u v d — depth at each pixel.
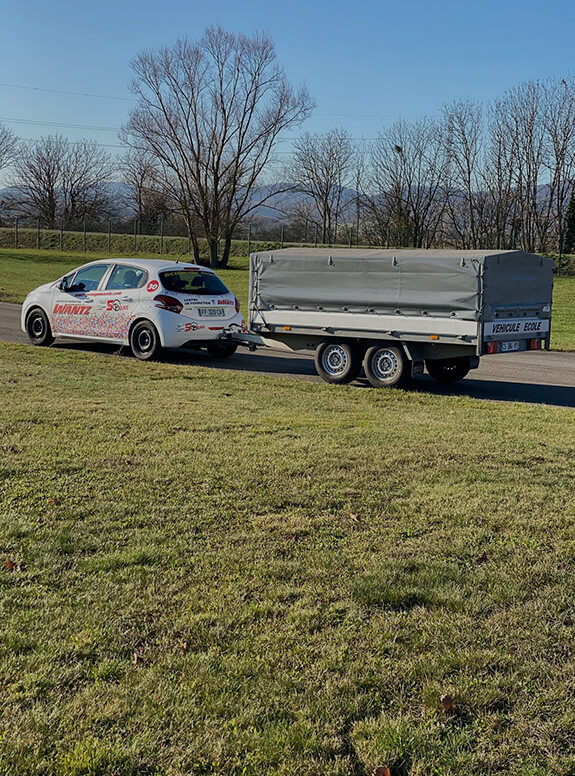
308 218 73.56
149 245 65.44
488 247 63.62
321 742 2.95
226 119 55.59
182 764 2.82
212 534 5.09
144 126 54.66
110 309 14.09
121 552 4.71
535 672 3.48
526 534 5.23
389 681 3.39
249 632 3.78
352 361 11.92
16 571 4.41
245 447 7.40
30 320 15.45
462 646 3.70
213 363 14.13
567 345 19.02
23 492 5.82
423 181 63.94
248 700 3.21
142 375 11.87
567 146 59.38
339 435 8.06
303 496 5.93
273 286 12.59
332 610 4.02
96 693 3.24
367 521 5.43
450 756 2.91
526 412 9.75
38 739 2.93
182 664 3.47
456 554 4.85
